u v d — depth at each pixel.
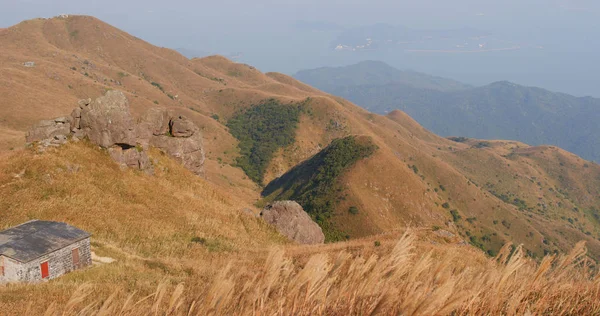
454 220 137.12
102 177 35.09
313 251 23.06
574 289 4.69
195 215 36.22
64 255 20.56
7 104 115.00
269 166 190.50
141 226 30.52
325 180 128.12
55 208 28.47
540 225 162.75
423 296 3.20
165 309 4.79
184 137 48.28
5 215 26.53
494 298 3.96
